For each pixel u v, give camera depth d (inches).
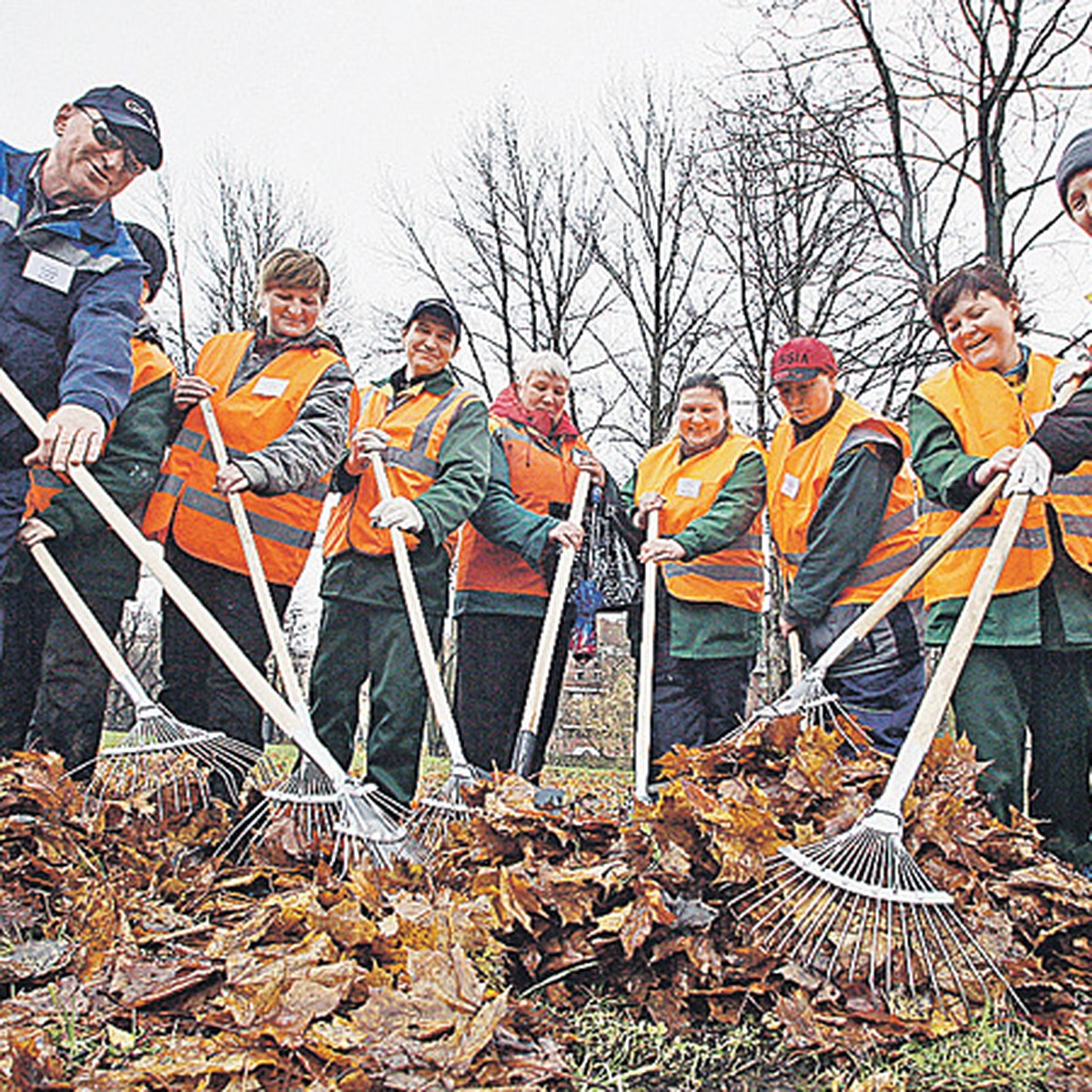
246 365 165.8
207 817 131.0
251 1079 72.1
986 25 324.2
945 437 151.0
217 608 154.6
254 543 146.9
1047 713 147.0
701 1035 87.7
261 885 119.6
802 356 171.0
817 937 96.0
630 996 92.0
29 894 107.0
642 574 188.7
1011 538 118.8
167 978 87.4
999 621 140.3
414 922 92.1
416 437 167.2
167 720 125.9
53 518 139.9
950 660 109.8
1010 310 154.5
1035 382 151.9
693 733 184.5
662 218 612.7
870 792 116.9
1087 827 148.2
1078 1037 87.4
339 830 115.2
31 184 141.3
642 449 658.8
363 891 101.2
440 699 142.1
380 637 158.2
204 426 159.0
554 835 110.4
